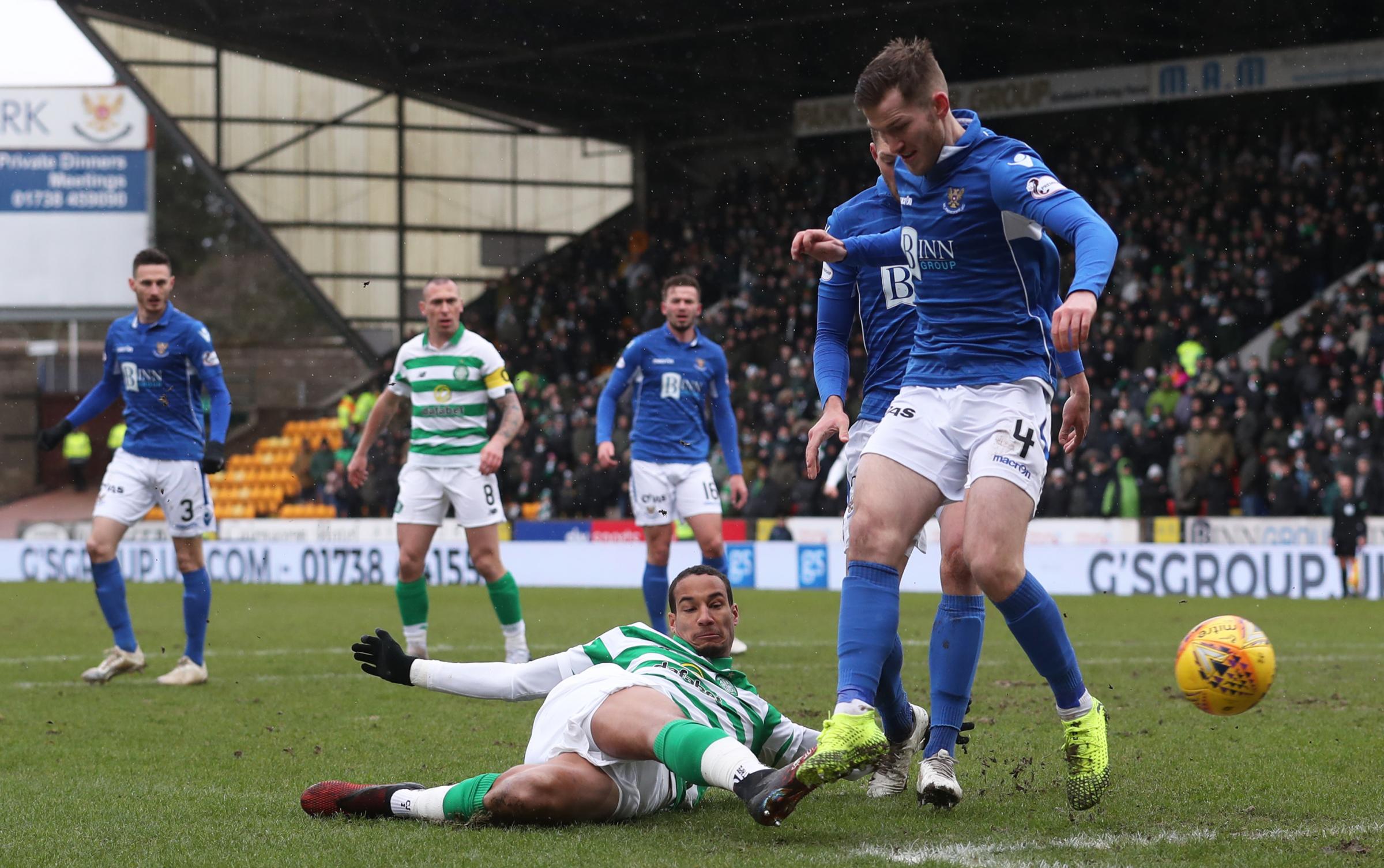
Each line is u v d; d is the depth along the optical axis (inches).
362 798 368.2
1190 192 2277.3
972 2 2166.6
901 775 414.6
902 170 382.6
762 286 2413.9
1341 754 483.2
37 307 2674.7
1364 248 2112.5
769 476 1887.3
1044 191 346.3
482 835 340.5
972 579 401.1
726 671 381.4
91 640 1036.5
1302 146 2237.9
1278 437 1673.2
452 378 776.3
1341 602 1466.5
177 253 3543.3
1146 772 444.1
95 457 2962.6
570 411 2255.2
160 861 319.6
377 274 2726.4
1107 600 1498.5
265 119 2650.1
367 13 2325.3
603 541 1910.7
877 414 457.7
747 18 2281.0
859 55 2474.2
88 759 487.5
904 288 445.7
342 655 904.3
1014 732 541.0
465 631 1084.5
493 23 2330.2
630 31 2357.3
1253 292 2075.5
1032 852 324.5
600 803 350.3
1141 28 2269.9
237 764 474.3
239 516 2509.8
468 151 2755.9
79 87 2659.9
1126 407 1788.9
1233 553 1577.3
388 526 2018.9
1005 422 364.8
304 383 2947.8
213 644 994.1
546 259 2810.0
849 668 347.3
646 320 2495.1
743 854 319.9
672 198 2837.1
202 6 2367.1
